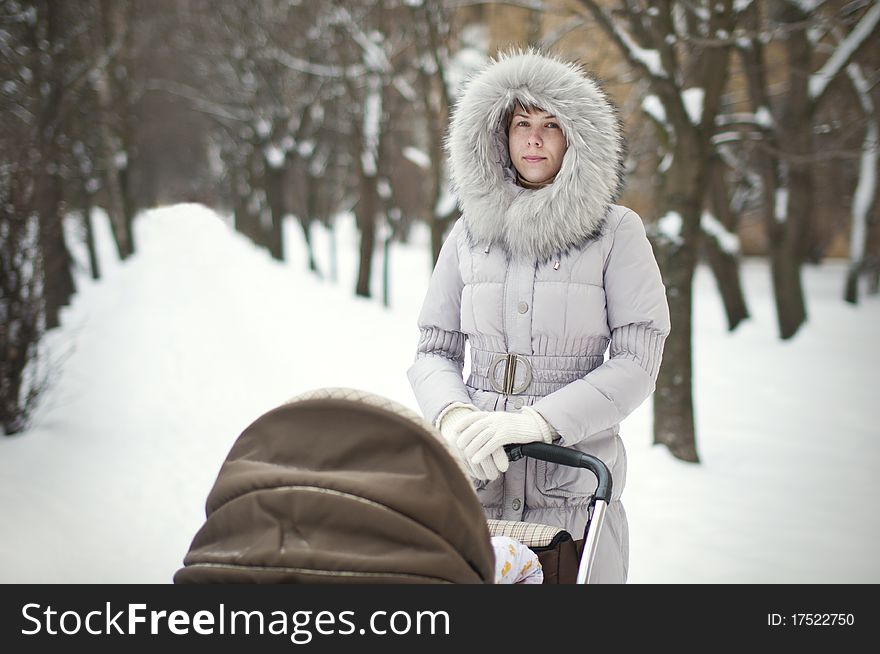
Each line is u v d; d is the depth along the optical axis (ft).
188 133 231.30
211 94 160.66
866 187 86.89
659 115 35.27
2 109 47.44
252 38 125.18
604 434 12.35
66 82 54.39
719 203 78.07
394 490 8.24
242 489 8.66
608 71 71.00
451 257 13.35
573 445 12.08
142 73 138.00
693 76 45.19
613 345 12.31
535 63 12.22
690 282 33.24
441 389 12.35
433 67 79.10
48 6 49.37
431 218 76.13
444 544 8.29
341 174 183.42
